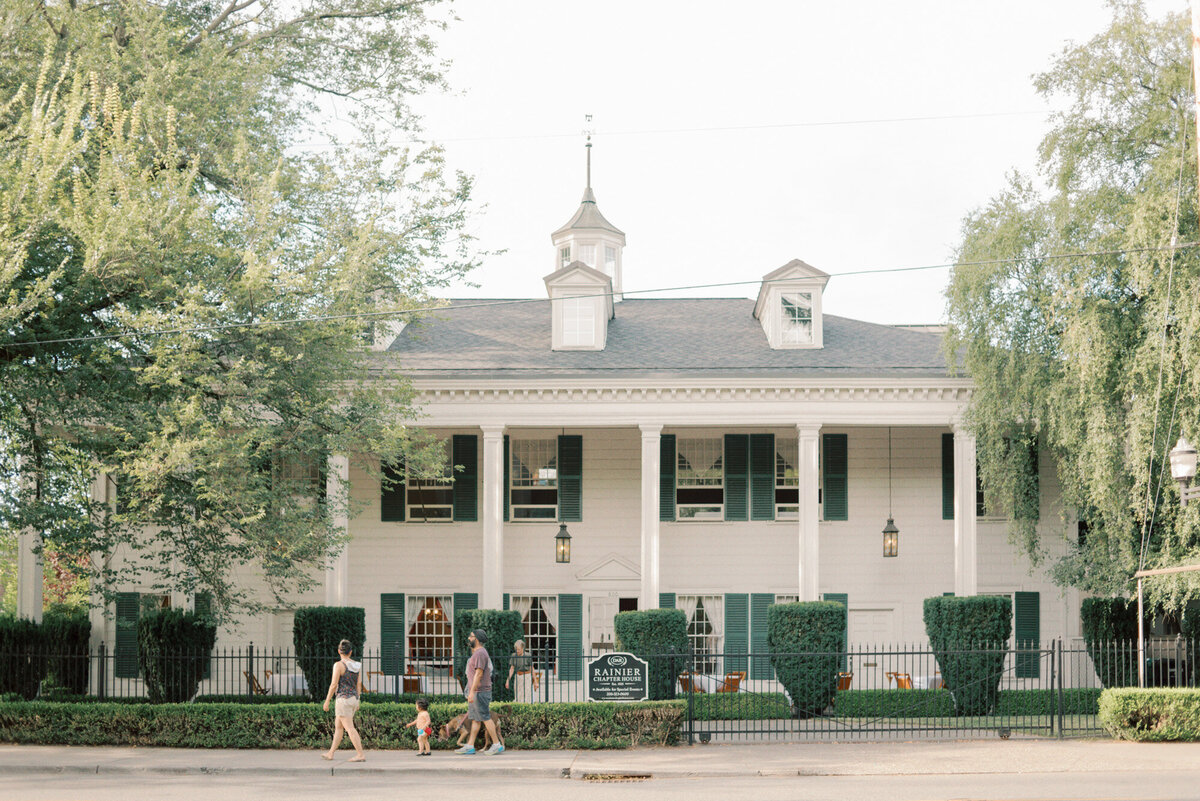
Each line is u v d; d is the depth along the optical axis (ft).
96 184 62.49
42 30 70.95
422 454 75.61
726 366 97.96
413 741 65.21
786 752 63.31
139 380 63.57
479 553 104.06
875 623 102.47
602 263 125.59
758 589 103.55
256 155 70.85
